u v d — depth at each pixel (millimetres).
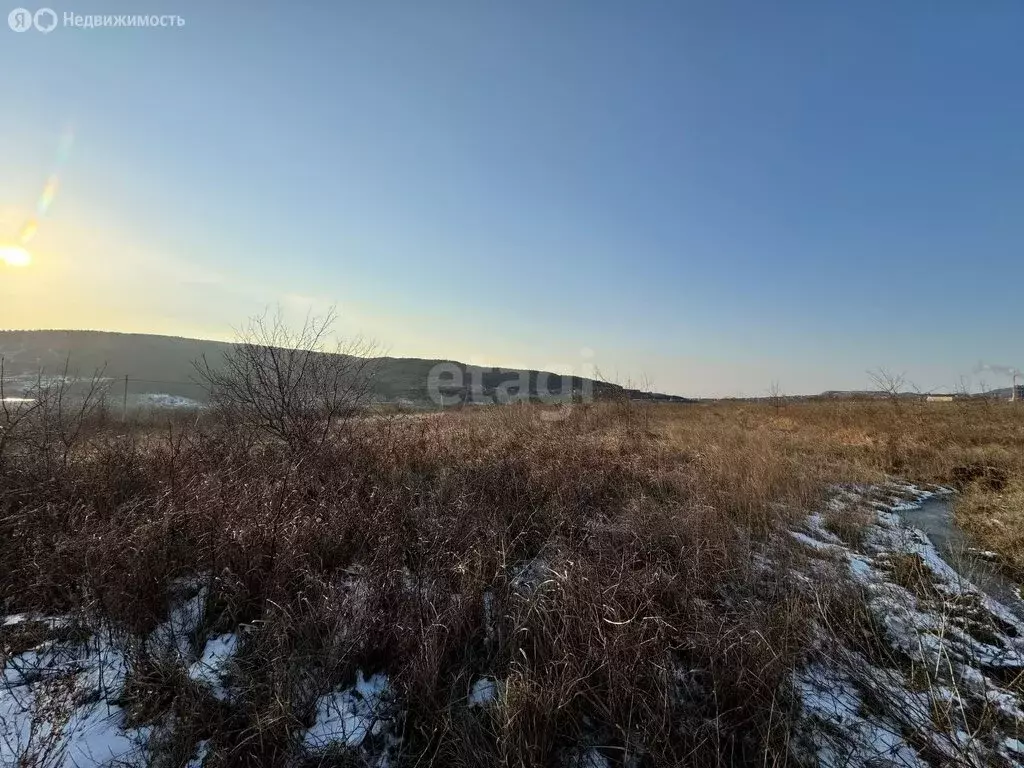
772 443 11164
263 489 5055
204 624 3852
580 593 3861
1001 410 16250
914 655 3994
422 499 5812
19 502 4754
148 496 5043
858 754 3084
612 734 3158
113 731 3033
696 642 3686
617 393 15531
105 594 3734
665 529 5312
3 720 3023
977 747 3082
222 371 7148
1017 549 5883
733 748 2988
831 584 4691
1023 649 4102
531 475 6898
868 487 8531
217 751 2885
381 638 3691
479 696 3408
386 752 3092
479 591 4168
